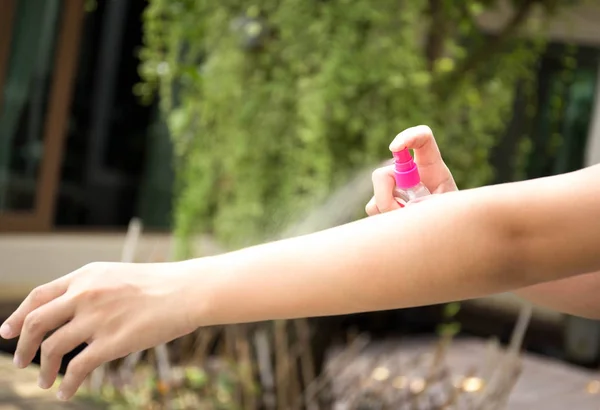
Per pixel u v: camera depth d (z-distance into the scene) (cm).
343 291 61
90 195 596
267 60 298
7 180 536
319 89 280
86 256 554
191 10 312
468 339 582
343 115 284
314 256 63
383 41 285
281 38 296
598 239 59
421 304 61
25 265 528
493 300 607
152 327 66
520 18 322
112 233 594
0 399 109
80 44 570
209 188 324
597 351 524
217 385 255
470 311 615
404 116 292
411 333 588
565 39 404
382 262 61
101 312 68
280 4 292
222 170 320
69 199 587
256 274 64
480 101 325
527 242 59
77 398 115
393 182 91
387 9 286
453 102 318
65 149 582
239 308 64
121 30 584
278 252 64
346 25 285
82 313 68
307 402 267
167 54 325
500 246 59
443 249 60
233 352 261
